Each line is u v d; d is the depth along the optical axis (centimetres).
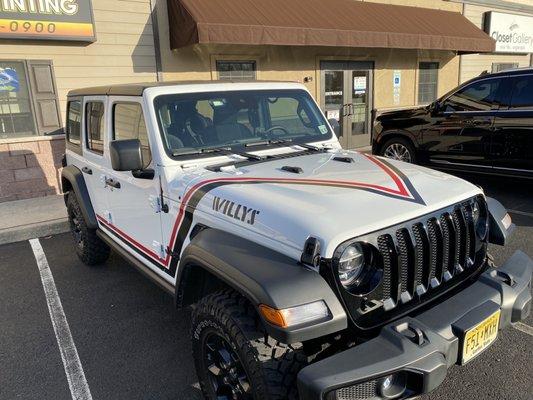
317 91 1043
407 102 1241
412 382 192
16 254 526
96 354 321
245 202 234
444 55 1301
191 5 784
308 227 203
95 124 392
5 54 695
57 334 348
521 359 291
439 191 247
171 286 297
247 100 342
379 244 208
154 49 821
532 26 1561
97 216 422
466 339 206
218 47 883
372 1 1084
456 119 682
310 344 208
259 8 843
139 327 354
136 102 315
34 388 287
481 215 269
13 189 730
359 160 306
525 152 613
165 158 291
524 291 238
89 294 413
